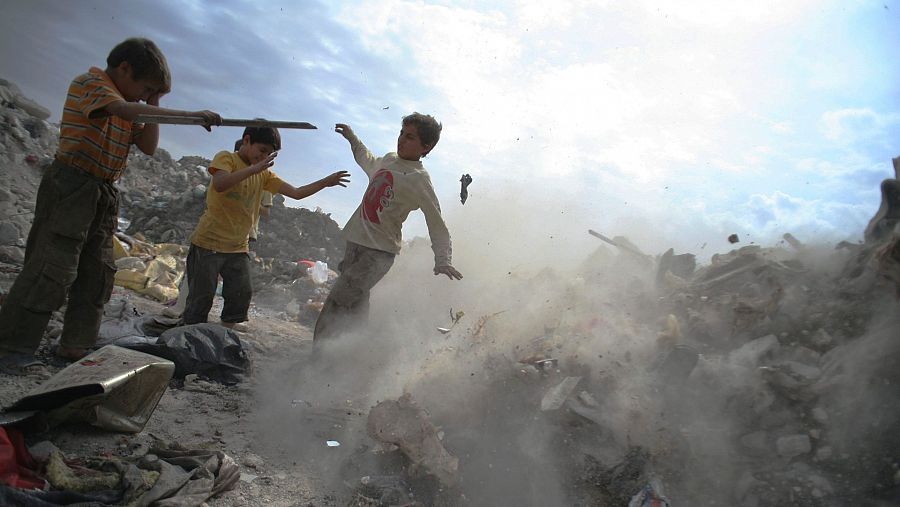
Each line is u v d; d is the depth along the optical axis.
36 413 2.37
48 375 2.99
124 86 3.08
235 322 4.77
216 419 3.04
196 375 3.53
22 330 2.99
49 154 9.95
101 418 2.55
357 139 4.55
